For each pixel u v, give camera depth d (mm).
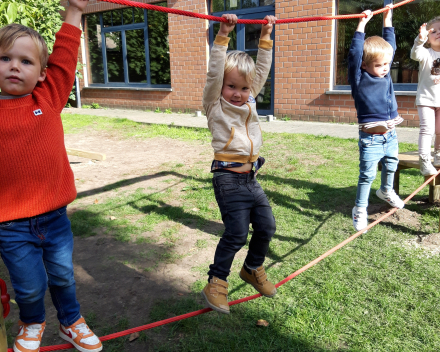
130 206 5188
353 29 9258
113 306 3139
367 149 3740
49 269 1971
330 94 9703
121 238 4270
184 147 8391
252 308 3037
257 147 2459
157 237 4297
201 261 3785
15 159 1719
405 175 6000
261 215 2475
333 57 9578
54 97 1840
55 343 2766
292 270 3545
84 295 3287
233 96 2361
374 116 3646
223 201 2416
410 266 3506
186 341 2732
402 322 2828
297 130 9102
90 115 12688
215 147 2434
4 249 1789
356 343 2660
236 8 11109
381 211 4742
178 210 4969
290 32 9969
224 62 2305
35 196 1792
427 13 8391
